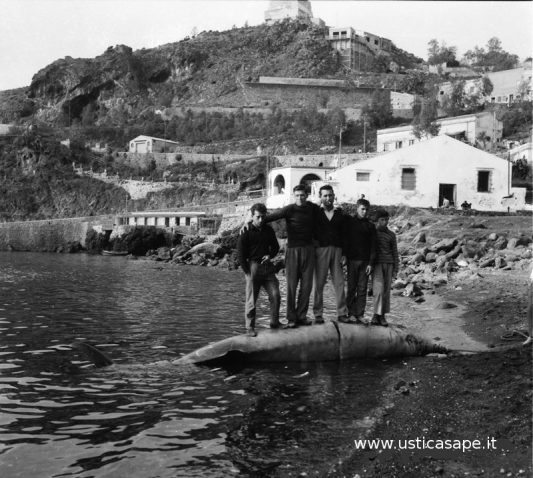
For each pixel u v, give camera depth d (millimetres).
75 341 14062
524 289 20141
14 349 13117
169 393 9656
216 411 8750
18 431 7980
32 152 96875
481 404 8258
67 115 163250
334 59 164000
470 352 12125
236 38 185125
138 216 67125
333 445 7340
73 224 72250
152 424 8211
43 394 9617
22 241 74562
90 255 62688
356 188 47750
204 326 16297
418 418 8055
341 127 93125
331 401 9156
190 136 119250
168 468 6770
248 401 9203
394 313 17750
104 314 18688
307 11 198125
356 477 6348
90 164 98750
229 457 7055
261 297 23531
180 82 171000
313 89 134625
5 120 165125
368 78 147875
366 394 9492
